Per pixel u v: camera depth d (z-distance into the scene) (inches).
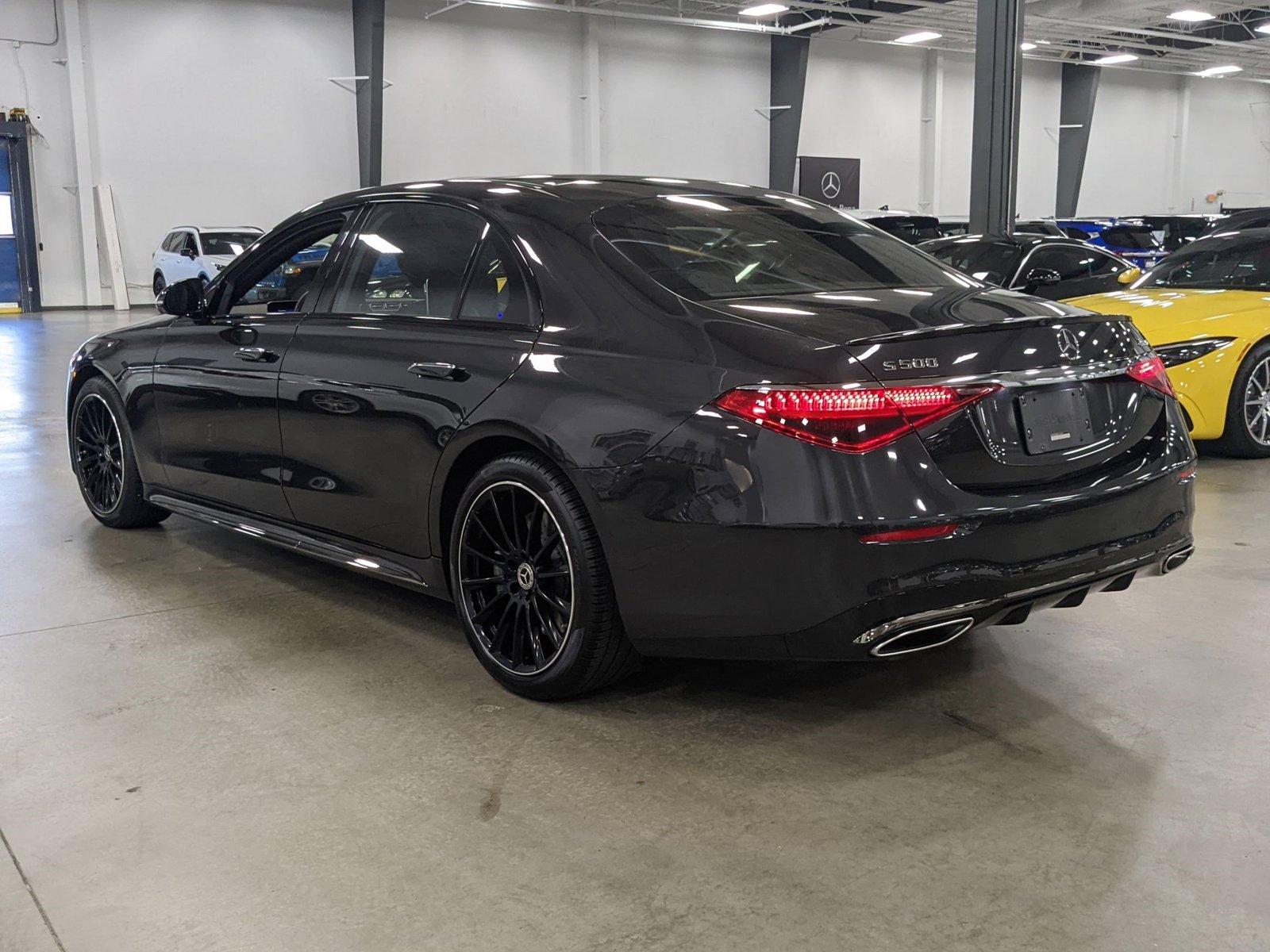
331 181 873.5
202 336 137.6
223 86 827.4
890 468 81.1
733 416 83.5
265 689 104.7
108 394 155.5
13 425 268.2
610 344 93.2
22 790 85.0
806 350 83.5
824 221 118.6
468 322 106.1
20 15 763.4
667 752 91.0
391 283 116.0
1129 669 107.9
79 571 143.7
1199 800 81.9
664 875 72.6
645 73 986.7
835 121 1093.1
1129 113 1288.1
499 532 102.5
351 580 139.6
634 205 109.3
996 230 387.2
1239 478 197.5
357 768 88.4
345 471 115.9
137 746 92.7
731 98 1032.2
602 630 94.3
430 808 82.0
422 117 897.5
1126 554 93.4
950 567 82.7
